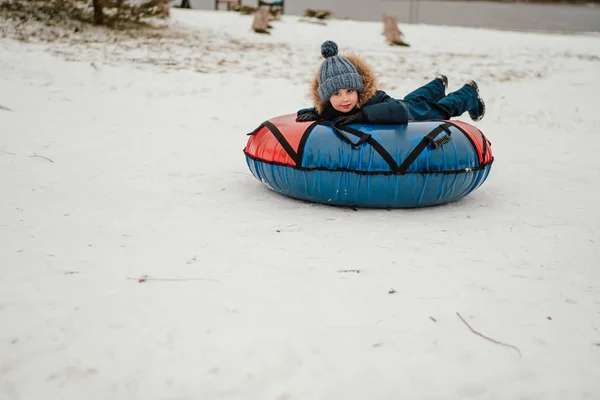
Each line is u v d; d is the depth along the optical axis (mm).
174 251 4180
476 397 2684
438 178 5074
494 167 7312
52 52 12734
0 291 3494
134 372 2791
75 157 6852
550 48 21266
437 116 6086
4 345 2973
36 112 9000
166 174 6324
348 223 4887
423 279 3834
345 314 3332
